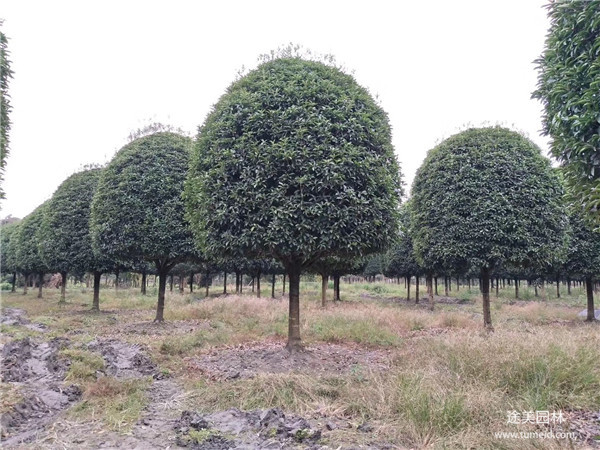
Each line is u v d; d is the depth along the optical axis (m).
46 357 6.79
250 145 6.14
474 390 4.49
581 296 26.84
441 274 18.64
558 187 9.83
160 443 3.68
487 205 9.16
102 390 5.02
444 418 3.85
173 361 6.87
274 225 5.70
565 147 4.47
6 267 28.94
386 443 3.66
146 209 10.15
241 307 14.12
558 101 4.54
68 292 28.50
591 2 4.08
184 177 10.55
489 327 9.88
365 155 6.30
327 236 5.82
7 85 6.70
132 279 42.81
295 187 5.98
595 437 3.70
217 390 5.05
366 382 5.20
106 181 10.78
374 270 28.89
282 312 12.71
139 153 10.69
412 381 4.69
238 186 6.02
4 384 5.14
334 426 4.03
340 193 5.88
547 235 9.31
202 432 3.77
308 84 6.50
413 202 11.16
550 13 4.75
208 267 22.05
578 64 4.29
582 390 4.66
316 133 6.11
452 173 9.84
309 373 5.84
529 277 23.67
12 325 10.29
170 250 10.24
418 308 18.70
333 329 9.43
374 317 11.38
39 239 15.43
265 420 4.00
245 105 6.51
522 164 9.48
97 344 7.75
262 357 6.79
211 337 8.70
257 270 22.33
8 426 3.98
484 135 10.09
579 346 5.71
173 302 17.66
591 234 12.84
